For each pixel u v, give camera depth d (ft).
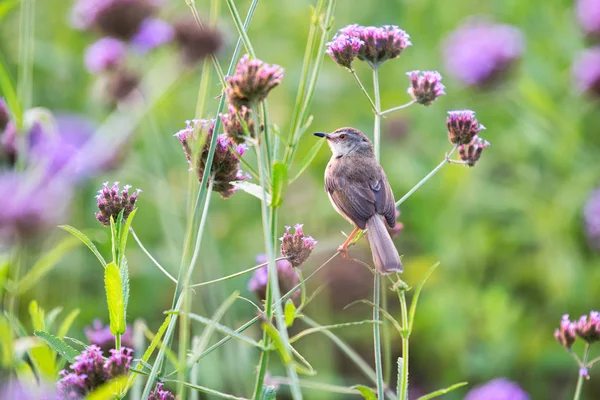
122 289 22.03
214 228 46.32
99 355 20.92
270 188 21.54
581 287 45.47
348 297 45.55
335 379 41.27
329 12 22.39
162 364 23.59
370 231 29.60
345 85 54.60
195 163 21.12
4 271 25.23
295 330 43.29
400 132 52.29
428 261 46.06
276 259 22.39
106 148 35.70
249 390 35.60
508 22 58.70
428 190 49.03
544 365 43.16
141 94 37.81
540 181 49.85
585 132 53.47
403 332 23.38
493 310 42.98
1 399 23.82
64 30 52.65
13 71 50.16
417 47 58.03
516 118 52.54
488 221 48.75
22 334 24.45
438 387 43.24
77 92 50.39
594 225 45.93
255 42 54.39
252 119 23.21
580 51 55.06
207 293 38.55
